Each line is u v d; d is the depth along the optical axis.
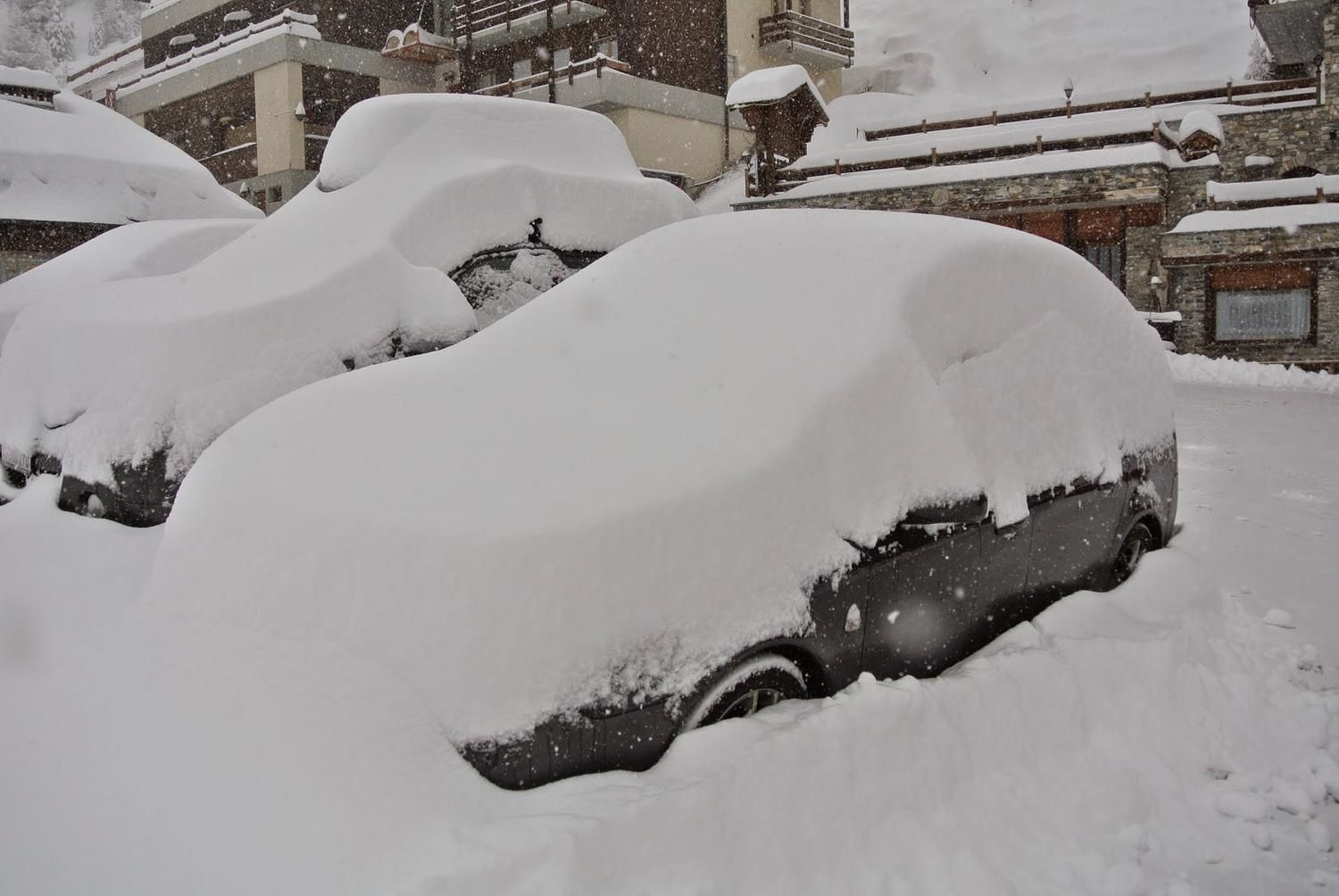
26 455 4.98
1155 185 22.41
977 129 28.91
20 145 14.82
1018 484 3.67
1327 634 4.54
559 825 2.28
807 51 34.69
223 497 3.01
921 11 49.53
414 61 35.78
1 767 2.61
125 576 3.52
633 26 30.67
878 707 2.93
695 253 3.98
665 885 2.35
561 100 29.97
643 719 2.63
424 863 2.16
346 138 6.94
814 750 2.74
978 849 2.89
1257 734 3.68
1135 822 3.18
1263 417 12.30
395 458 2.98
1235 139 25.33
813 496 3.04
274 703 2.48
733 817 2.53
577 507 2.68
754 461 2.95
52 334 5.21
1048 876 2.87
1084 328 4.34
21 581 3.61
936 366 3.51
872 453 3.21
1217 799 3.33
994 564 3.67
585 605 2.57
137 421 4.44
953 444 3.32
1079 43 43.84
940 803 2.98
